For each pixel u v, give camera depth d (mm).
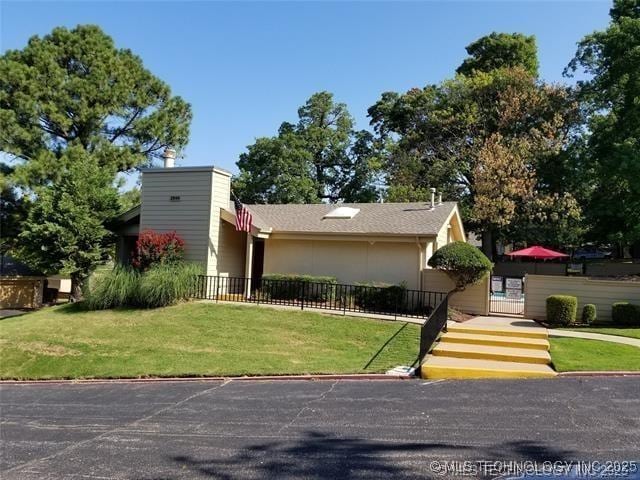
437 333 10930
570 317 13234
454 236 20891
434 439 5648
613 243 33656
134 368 10492
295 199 36562
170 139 27875
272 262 18219
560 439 5527
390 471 4777
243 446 5684
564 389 7648
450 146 34062
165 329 12930
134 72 26562
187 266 16125
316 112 40688
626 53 23781
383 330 12227
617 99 26484
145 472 5055
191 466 5148
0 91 22734
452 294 15336
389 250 16562
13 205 22547
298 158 37375
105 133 26297
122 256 19344
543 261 35500
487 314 14914
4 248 23203
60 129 24359
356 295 15523
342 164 41031
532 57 37781
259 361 10367
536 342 10398
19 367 11234
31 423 7258
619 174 24047
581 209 29203
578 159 28328
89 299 15211
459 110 34000
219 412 7258
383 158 39000
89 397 8805
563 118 30531
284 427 6340
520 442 5461
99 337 12695
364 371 9305
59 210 18062
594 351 9984
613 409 6582
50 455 5738
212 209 17219
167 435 6289
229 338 12031
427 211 17891
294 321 13133
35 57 23719
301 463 5074
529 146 29812
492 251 34594
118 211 19359
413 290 15359
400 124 38250
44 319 14602
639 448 5227
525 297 14477
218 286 16109
